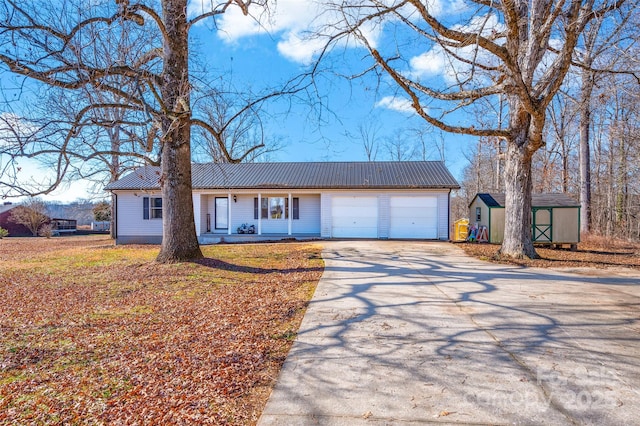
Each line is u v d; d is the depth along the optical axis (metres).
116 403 2.98
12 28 5.43
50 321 5.28
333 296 6.55
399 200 18.03
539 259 10.86
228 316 5.45
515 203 11.14
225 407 2.91
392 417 2.75
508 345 4.19
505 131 10.71
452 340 4.36
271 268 9.50
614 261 10.62
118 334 4.70
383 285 7.44
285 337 4.54
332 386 3.26
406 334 4.58
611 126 19.17
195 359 3.88
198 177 20.00
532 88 9.70
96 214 36.47
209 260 9.92
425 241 16.97
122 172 8.53
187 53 9.08
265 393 3.15
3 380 3.42
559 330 4.69
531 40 9.60
